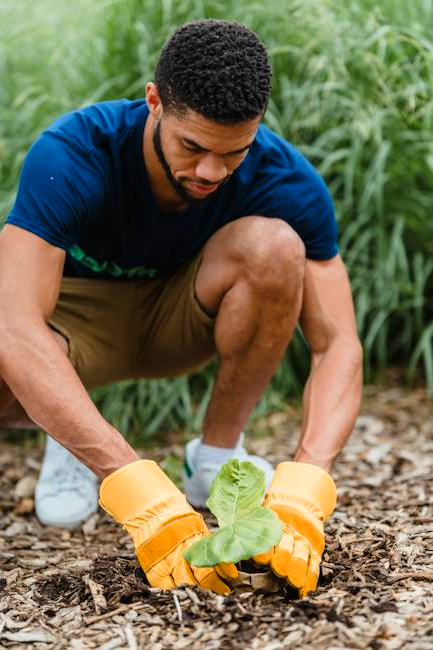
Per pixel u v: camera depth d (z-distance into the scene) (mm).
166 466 2551
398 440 2664
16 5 3475
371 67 3080
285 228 1777
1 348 1522
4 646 1354
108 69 3184
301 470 1543
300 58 3170
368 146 3152
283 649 1264
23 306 1551
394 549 1634
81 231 1857
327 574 1524
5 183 3133
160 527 1421
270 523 1355
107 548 1898
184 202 1805
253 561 1409
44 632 1393
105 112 1771
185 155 1518
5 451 2789
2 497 2332
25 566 1771
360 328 3041
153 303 2072
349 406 1696
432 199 3158
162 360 2141
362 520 1891
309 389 1741
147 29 3160
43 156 1649
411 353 3322
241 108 1432
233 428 2029
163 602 1401
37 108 3256
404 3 3215
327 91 2992
